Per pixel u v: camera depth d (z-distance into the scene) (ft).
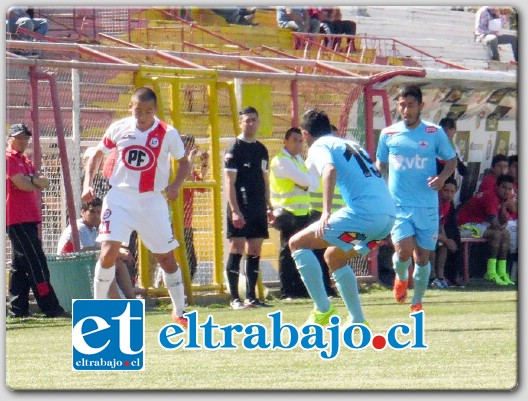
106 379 62.90
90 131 108.78
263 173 98.32
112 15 172.14
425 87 128.06
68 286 94.68
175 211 101.60
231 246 98.32
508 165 137.90
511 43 226.79
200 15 183.83
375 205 73.92
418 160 85.87
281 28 187.11
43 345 74.59
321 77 116.06
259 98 113.70
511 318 88.33
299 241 76.54
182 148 77.36
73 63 96.99
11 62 94.22
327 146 74.49
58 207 104.99
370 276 120.57
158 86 102.22
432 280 122.72
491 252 130.93
